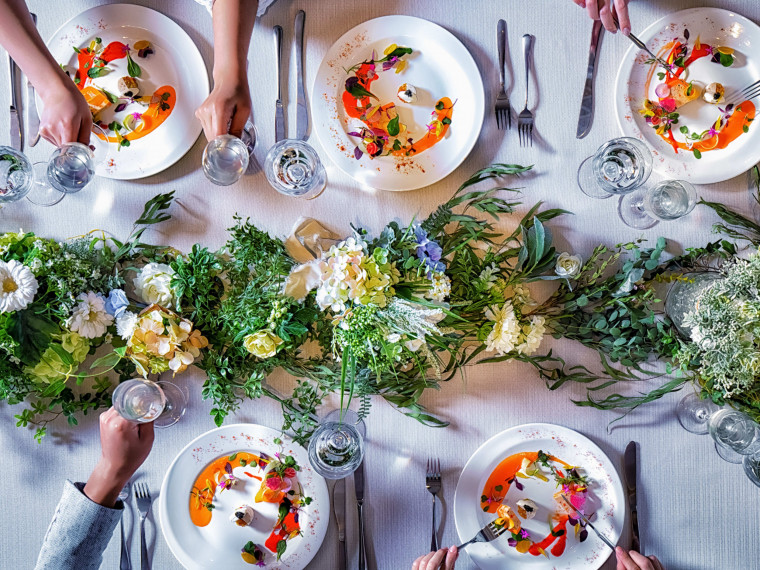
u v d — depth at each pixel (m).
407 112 1.33
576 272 1.25
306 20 1.36
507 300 1.23
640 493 1.37
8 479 1.38
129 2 1.37
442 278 1.11
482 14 1.35
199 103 1.34
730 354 1.08
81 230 1.37
